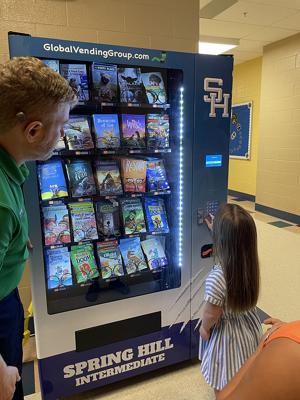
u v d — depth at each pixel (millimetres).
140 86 1779
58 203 1688
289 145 5254
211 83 1785
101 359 1802
